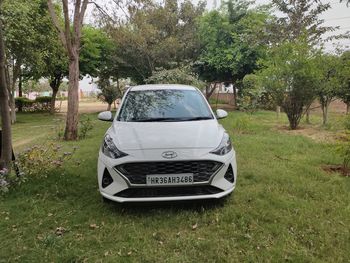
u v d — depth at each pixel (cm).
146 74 2283
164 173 379
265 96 1548
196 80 1666
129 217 393
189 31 2206
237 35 2030
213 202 424
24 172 523
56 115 2561
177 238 340
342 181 505
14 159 523
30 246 334
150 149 387
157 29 2125
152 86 578
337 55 1152
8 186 479
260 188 481
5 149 506
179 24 2230
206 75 2383
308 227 361
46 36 1870
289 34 1625
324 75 1061
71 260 306
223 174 398
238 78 2309
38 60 1869
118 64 2353
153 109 500
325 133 973
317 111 1836
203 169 386
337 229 355
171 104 514
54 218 396
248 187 488
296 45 1073
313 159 653
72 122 1051
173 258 304
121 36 1271
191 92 556
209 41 2223
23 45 1728
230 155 412
